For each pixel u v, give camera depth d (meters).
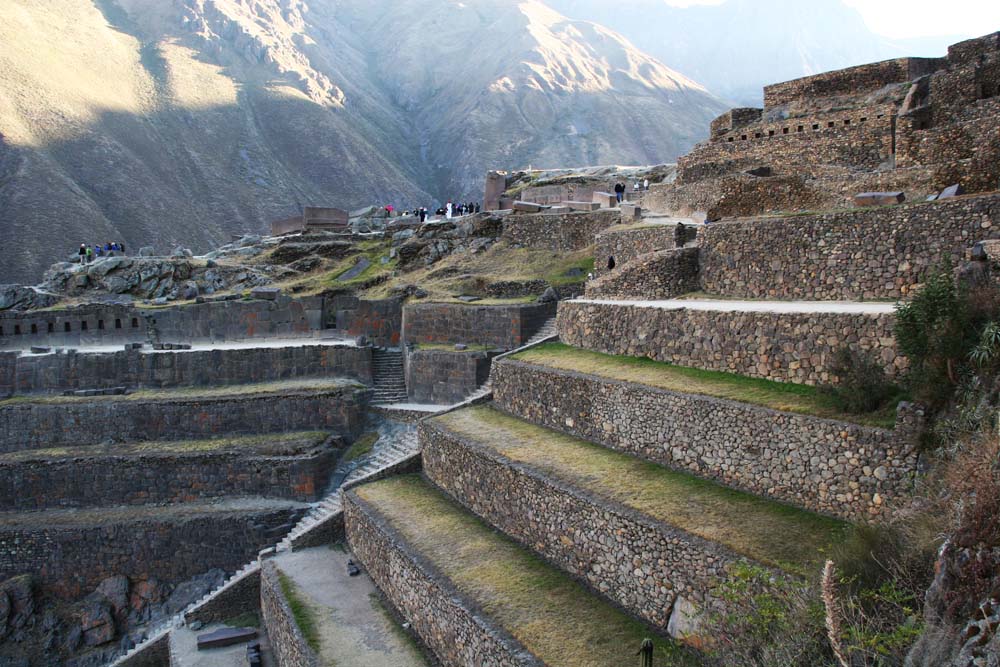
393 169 174.75
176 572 33.66
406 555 22.23
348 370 40.84
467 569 20.88
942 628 10.05
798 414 17.75
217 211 138.88
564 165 163.00
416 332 40.75
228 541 33.31
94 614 32.91
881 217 23.00
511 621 17.88
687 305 25.89
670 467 20.95
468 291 42.12
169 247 119.50
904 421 15.56
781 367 20.61
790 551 15.42
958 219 21.28
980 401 13.98
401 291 44.03
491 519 23.92
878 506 15.84
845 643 11.21
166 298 48.97
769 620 12.90
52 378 42.06
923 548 11.96
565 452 23.34
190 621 28.89
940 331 15.38
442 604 19.80
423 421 29.44
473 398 31.22
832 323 19.36
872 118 36.75
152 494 35.81
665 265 29.62
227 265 52.53
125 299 49.25
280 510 33.56
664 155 172.25
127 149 139.00
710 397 20.17
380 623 22.61
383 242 54.41
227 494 35.34
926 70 38.53
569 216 44.66
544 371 26.78
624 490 19.66
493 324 37.34
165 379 41.53
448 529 23.84
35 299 47.97
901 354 17.17
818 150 38.44
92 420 38.75
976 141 28.94
